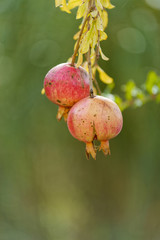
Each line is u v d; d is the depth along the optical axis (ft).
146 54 19.88
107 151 4.52
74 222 27.25
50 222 27.12
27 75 21.21
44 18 19.06
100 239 25.50
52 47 20.17
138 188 23.61
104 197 26.17
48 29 19.24
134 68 19.92
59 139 24.30
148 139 22.15
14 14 19.31
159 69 19.88
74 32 19.44
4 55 20.62
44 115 22.53
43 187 25.93
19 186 24.98
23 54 20.21
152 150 22.20
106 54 20.08
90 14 4.42
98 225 26.27
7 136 22.75
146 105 21.36
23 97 21.68
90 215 26.76
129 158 23.97
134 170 23.56
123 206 25.49
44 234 25.64
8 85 21.83
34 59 20.45
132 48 19.90
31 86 21.36
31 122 22.53
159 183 22.66
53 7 18.88
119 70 20.06
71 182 26.63
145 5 19.48
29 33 19.62
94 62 5.75
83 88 4.60
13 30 19.52
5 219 24.21
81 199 27.02
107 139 4.45
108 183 25.91
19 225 24.47
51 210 27.27
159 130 21.83
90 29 4.38
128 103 9.18
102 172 25.73
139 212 23.61
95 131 4.32
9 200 24.52
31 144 23.63
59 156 25.45
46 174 25.82
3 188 24.31
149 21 19.84
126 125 22.68
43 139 23.71
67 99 4.59
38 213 25.76
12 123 22.36
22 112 22.06
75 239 26.63
